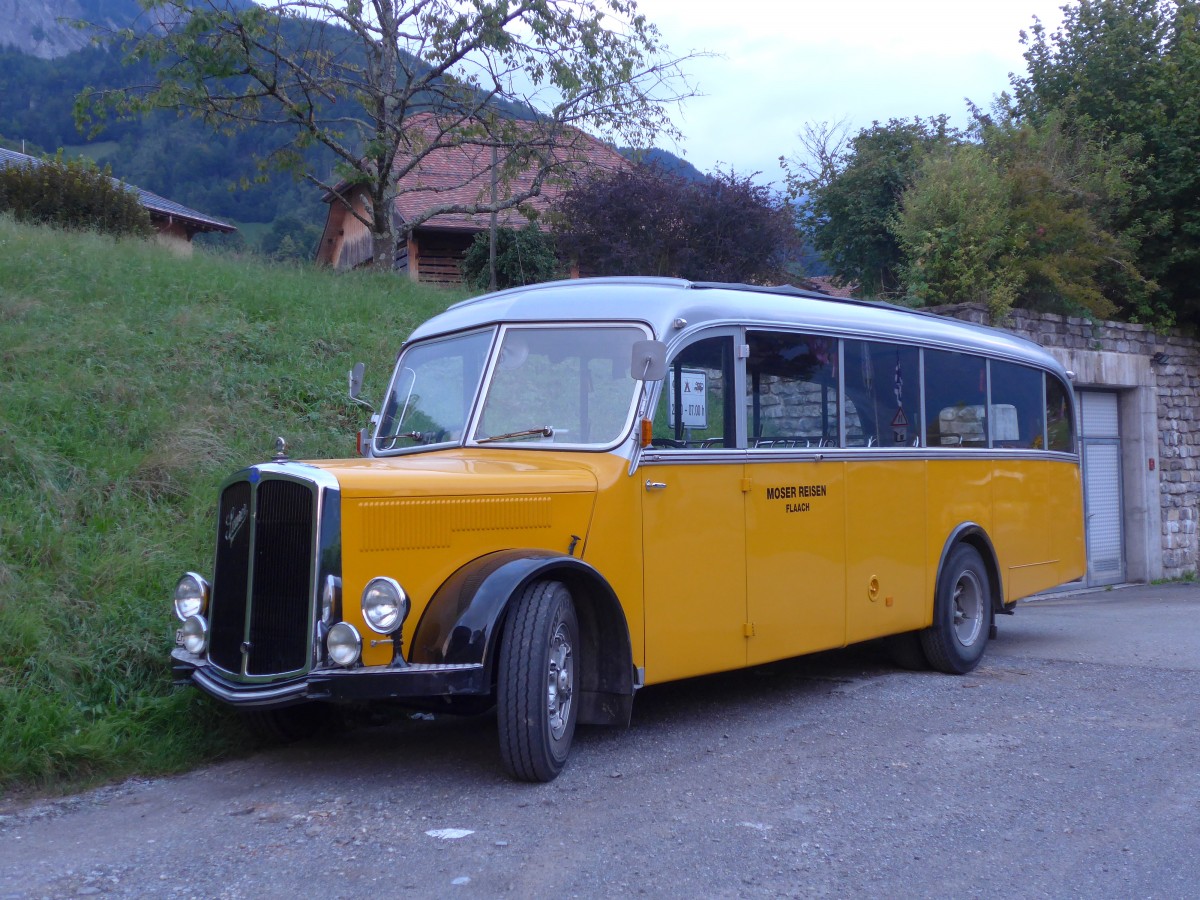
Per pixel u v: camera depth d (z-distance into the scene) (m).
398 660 4.96
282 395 10.35
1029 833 4.80
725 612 6.49
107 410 8.80
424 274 24.69
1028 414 10.02
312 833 4.68
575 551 5.73
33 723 5.45
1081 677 8.31
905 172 20.28
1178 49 19.53
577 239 18.39
